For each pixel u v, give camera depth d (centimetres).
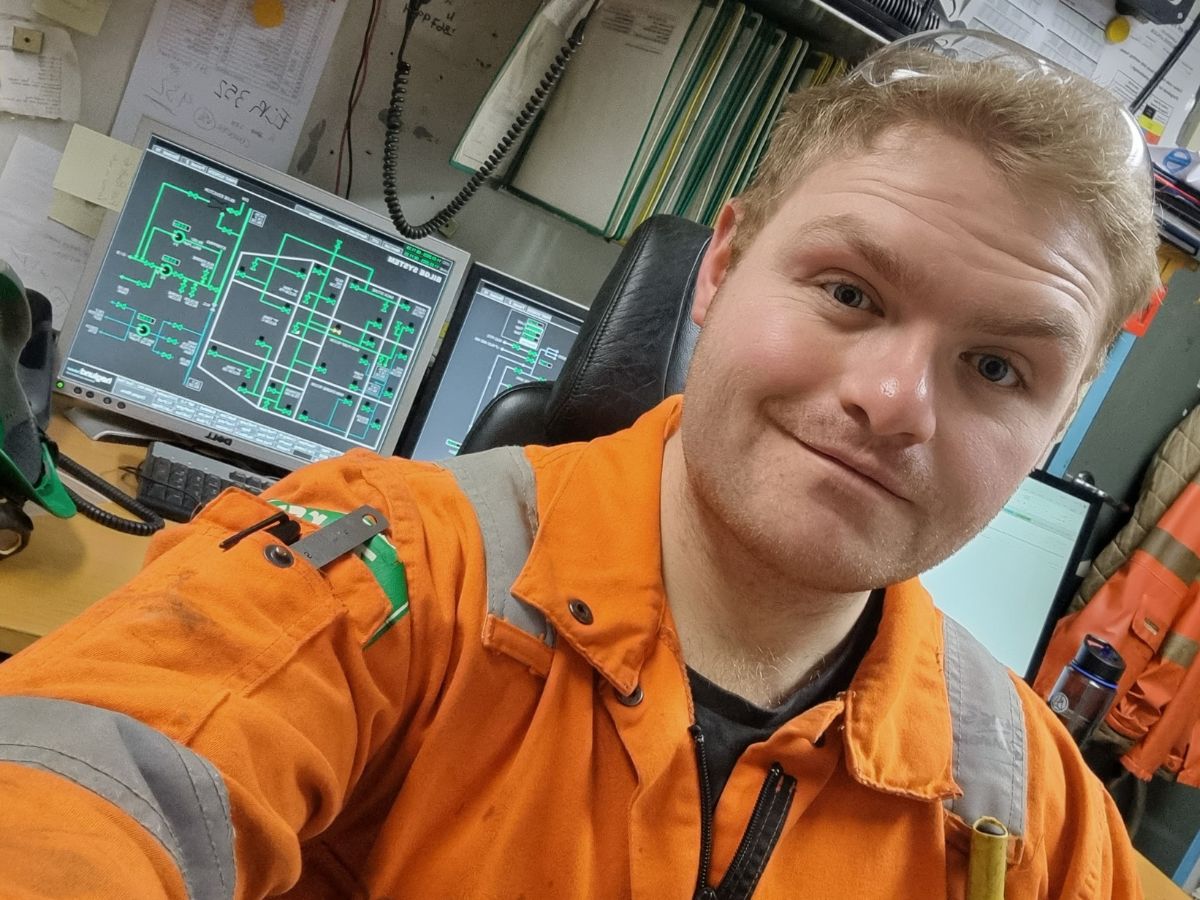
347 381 125
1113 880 65
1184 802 177
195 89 121
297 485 55
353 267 122
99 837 31
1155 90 147
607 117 121
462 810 49
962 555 143
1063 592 150
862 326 48
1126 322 57
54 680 37
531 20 121
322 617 44
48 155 118
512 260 141
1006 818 57
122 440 119
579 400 83
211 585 43
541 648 50
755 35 117
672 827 50
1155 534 170
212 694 39
